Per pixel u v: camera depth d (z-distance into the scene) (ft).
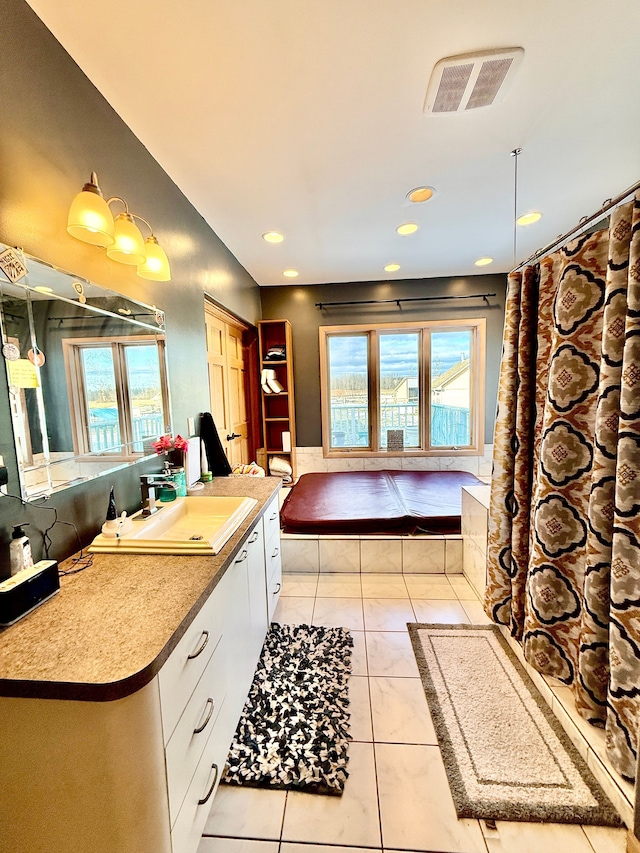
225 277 9.62
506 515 6.06
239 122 5.28
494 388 13.67
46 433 3.82
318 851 3.51
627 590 3.67
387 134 5.65
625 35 4.11
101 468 4.71
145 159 5.76
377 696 5.24
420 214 8.36
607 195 7.73
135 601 3.13
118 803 2.45
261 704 5.11
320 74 4.50
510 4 3.77
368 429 14.38
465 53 4.27
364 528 8.86
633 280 3.53
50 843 2.57
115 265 5.02
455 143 5.93
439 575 8.72
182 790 2.92
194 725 3.19
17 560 3.16
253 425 13.16
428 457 14.03
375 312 13.71
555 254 5.03
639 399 3.54
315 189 7.12
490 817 3.72
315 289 13.78
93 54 4.14
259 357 13.17
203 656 3.41
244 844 3.58
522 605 5.87
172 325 6.64
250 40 4.04
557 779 4.06
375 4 3.72
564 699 4.82
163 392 6.28
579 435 4.62
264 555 6.01
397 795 3.97
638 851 3.27
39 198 3.74
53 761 2.46
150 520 4.83
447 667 5.74
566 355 4.61
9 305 3.38
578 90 4.88
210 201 7.40
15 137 3.45
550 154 6.28
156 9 3.67
